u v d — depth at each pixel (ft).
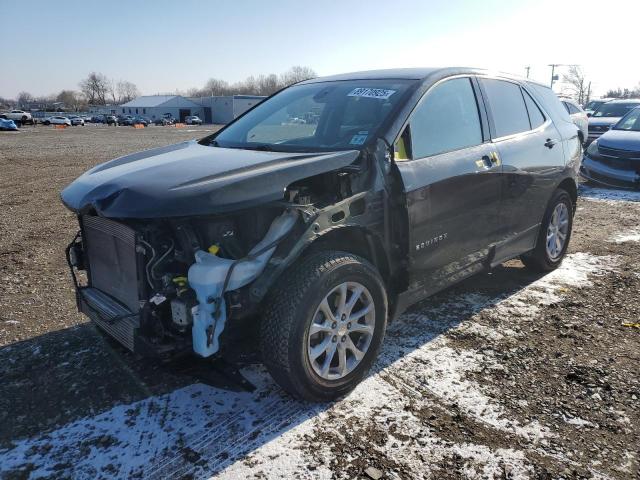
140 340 9.35
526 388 10.63
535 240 16.29
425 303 15.05
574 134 17.90
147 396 10.62
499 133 14.33
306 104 13.58
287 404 10.23
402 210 11.11
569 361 11.66
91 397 10.60
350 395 10.46
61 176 44.19
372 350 10.75
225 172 9.68
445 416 9.75
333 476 8.31
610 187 34.14
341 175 10.27
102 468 8.62
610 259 18.78
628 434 9.20
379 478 8.24
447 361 11.73
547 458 8.64
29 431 9.59
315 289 9.39
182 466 8.61
